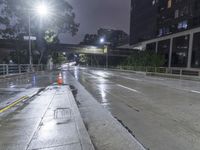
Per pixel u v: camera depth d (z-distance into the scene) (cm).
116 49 8419
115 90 1338
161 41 5272
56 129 476
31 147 379
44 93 1035
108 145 418
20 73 2611
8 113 636
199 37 3759
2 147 381
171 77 2769
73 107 704
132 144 424
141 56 4872
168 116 686
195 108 806
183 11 4647
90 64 12775
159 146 438
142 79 2364
